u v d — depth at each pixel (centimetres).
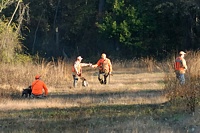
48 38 15025
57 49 14925
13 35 10600
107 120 3734
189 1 12088
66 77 7862
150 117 3747
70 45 15050
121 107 4459
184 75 6009
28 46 14712
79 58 7075
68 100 5250
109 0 13688
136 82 7544
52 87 7056
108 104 4766
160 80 7650
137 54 13200
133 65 11131
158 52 12925
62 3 15112
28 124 3672
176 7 12319
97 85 7206
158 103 4644
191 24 12581
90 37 14662
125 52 13525
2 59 10088
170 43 13000
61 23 15150
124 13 13162
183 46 12744
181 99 4281
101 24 13625
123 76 8888
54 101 5172
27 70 7819
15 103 5012
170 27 13000
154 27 12925
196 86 4297
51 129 3419
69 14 15112
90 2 14938
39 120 3856
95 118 3850
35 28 14850
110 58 13362
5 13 13475
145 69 10406
